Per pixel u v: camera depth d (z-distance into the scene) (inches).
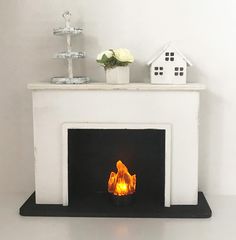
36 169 80.8
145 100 78.1
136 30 86.7
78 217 77.9
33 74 88.8
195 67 86.9
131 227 73.6
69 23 84.7
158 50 87.0
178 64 79.0
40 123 79.7
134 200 84.4
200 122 88.4
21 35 87.8
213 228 73.1
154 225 74.4
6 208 82.9
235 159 89.0
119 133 88.4
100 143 88.7
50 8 87.0
